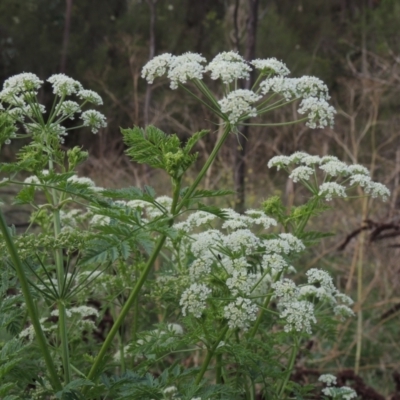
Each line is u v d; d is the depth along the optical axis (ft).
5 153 59.57
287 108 48.42
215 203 36.29
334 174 12.88
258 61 11.26
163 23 76.13
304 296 13.44
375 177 39.83
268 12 74.84
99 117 12.23
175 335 11.11
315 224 34.76
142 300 13.58
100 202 9.51
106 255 9.04
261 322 12.80
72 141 65.92
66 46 73.31
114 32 75.46
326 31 79.15
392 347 27.25
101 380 10.27
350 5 86.07
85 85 70.90
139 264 12.64
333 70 70.90
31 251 10.05
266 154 48.21
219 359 11.37
